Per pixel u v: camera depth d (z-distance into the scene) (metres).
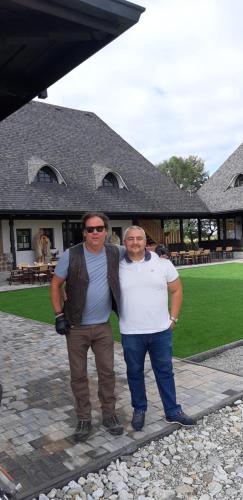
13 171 20.73
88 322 3.70
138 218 25.78
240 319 8.42
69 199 21.06
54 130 25.56
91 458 3.38
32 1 2.84
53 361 6.09
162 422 3.96
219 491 2.98
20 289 15.49
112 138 28.81
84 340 3.70
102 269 3.68
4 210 17.91
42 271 17.44
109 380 3.78
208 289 13.05
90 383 5.11
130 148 29.16
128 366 3.86
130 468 3.29
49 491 3.02
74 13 3.01
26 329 8.31
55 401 4.61
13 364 6.00
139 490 3.02
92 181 23.50
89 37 3.52
